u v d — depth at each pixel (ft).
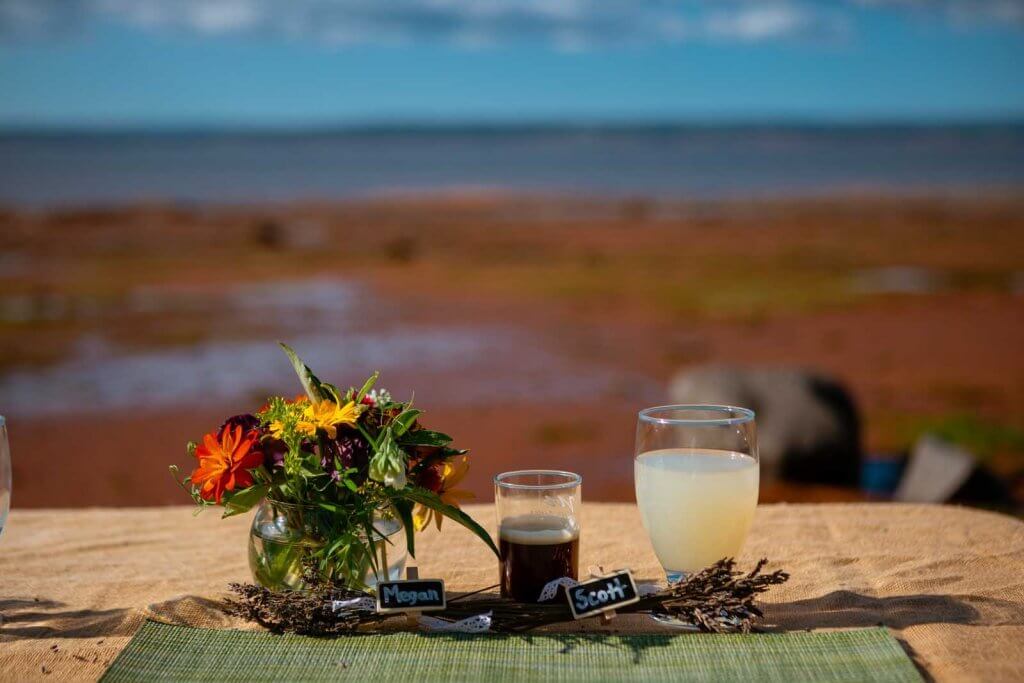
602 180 219.41
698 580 4.47
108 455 30.12
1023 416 33.81
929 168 240.94
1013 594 4.93
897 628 4.54
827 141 398.01
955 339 49.57
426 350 46.42
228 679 4.05
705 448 4.69
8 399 36.94
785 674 4.03
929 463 18.84
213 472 4.42
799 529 6.05
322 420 4.46
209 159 304.50
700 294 65.41
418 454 4.67
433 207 154.92
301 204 160.56
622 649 4.26
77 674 4.19
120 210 144.46
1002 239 99.14
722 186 197.47
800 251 90.79
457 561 5.57
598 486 26.03
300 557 4.62
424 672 4.09
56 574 5.41
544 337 50.11
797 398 21.36
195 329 50.98
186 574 5.41
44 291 65.21
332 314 56.80
